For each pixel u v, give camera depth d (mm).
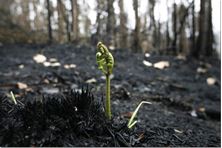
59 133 271
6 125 269
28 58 926
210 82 861
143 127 357
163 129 360
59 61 885
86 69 808
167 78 822
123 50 1100
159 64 653
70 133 274
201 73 950
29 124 269
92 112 298
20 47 1120
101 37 1174
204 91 776
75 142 271
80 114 291
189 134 373
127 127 306
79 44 1167
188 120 494
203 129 443
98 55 291
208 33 1140
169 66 950
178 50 1231
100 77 725
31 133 259
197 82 859
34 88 571
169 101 595
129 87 661
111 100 513
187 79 866
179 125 434
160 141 317
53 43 1200
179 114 527
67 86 610
